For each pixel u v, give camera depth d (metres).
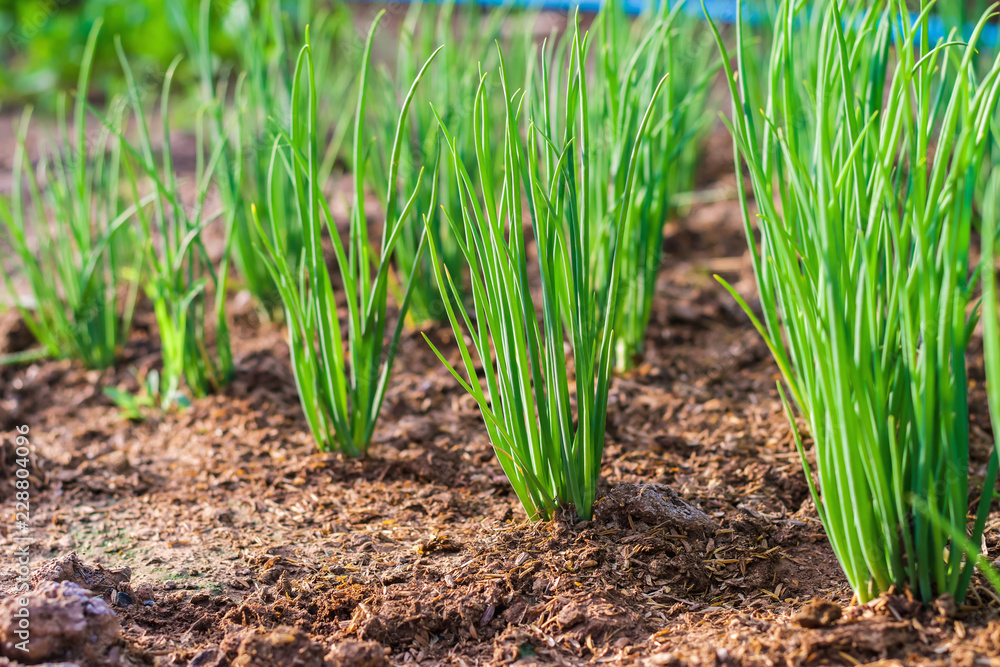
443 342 1.59
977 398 1.45
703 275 1.72
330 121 1.97
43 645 1.16
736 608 1.23
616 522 1.29
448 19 1.54
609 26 1.49
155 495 1.38
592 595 1.23
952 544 1.17
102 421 1.50
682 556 1.26
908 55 1.14
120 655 1.18
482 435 1.46
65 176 1.58
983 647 1.15
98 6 3.03
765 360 1.55
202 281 1.48
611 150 1.44
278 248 1.35
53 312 1.64
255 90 1.59
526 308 1.24
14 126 2.85
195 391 1.52
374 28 1.29
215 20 2.51
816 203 1.14
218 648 1.19
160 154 2.36
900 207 1.25
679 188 1.93
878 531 1.18
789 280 1.17
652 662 1.17
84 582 1.23
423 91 1.57
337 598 1.24
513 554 1.27
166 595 1.25
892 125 1.16
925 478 1.16
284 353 1.59
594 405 1.27
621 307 1.50
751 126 1.22
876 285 1.16
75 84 3.10
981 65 1.62
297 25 2.22
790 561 1.26
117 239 1.64
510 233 1.23
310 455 1.43
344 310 1.63
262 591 1.25
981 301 1.15
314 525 1.34
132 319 1.66
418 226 1.56
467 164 1.56
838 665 1.15
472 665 1.19
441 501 1.37
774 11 1.39
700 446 1.42
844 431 1.15
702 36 1.81
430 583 1.25
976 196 1.62
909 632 1.16
